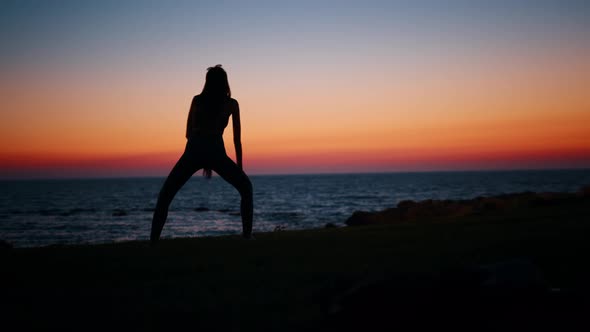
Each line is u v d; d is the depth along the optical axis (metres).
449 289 2.29
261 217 36.97
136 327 2.60
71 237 25.62
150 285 3.64
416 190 91.38
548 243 4.89
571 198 13.92
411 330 2.21
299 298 3.11
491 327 2.31
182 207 52.97
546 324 2.35
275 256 4.85
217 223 33.12
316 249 5.27
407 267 3.93
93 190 128.25
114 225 32.25
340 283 2.53
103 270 4.29
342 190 96.94
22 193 107.81
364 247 5.35
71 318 2.77
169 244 5.93
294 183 165.88
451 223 8.59
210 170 5.57
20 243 23.16
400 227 8.19
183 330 2.54
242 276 3.88
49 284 3.74
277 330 2.49
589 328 2.30
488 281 2.40
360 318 2.26
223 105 5.32
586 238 5.11
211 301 3.12
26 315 2.84
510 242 5.05
